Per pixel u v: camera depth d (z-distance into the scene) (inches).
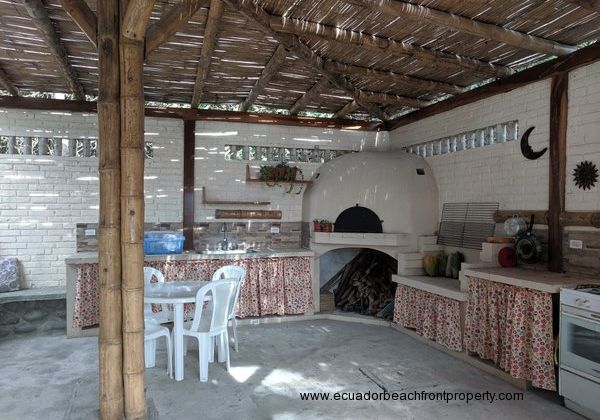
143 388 115.6
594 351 125.0
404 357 181.2
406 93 239.9
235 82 227.5
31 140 227.3
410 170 244.2
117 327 113.0
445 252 231.9
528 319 145.9
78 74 210.2
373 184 244.8
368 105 254.4
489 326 163.2
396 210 239.0
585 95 160.2
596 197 155.3
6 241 222.5
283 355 182.9
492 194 204.4
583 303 126.9
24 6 147.8
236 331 202.7
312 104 261.7
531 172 182.9
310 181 263.9
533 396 144.1
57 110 228.5
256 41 181.8
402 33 168.1
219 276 194.4
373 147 284.4
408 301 212.8
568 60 164.4
